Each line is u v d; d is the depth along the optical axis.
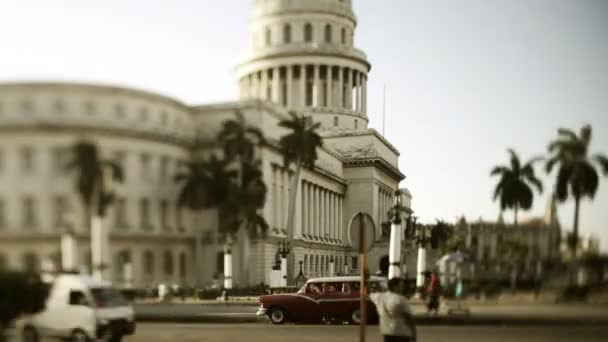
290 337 19.53
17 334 6.14
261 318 27.06
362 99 84.50
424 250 11.54
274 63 76.88
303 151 39.91
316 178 77.31
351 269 57.72
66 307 6.33
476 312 7.82
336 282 26.94
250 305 25.39
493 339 7.51
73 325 6.38
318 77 79.62
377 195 92.69
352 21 85.25
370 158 90.25
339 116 82.31
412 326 11.27
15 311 6.01
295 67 78.25
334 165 86.31
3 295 5.86
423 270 11.69
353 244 12.45
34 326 6.22
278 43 77.00
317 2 81.62
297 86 79.50
